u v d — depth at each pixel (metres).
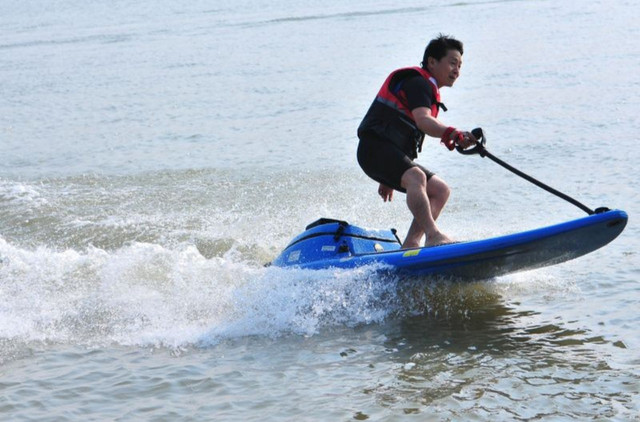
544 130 14.45
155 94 22.28
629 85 18.00
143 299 7.58
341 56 27.33
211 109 19.34
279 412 5.25
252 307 7.15
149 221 10.39
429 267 7.07
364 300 7.14
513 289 7.43
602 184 10.82
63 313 7.32
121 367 6.14
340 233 7.62
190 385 5.76
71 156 15.14
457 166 12.66
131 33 40.72
